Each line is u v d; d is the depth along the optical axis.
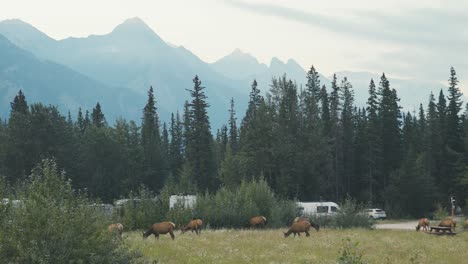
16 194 13.49
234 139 123.62
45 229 12.30
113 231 13.57
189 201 42.38
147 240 26.45
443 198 85.19
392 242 27.72
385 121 91.94
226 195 44.50
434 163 90.38
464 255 22.89
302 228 30.72
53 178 13.45
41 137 86.38
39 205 12.57
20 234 12.23
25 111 100.00
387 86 93.50
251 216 42.38
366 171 93.06
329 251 22.41
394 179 78.38
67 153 89.44
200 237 29.25
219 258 19.44
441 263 20.14
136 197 40.66
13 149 84.50
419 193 77.19
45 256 11.81
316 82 102.88
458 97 88.12
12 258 11.92
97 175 92.38
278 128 89.19
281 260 19.20
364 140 93.62
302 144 87.44
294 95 96.75
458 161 82.19
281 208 44.25
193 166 93.62
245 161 87.69
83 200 13.34
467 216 63.56
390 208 76.94
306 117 92.94
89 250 12.55
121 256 12.99
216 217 41.50
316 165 88.81
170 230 28.27
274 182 87.94
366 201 89.50
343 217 42.78
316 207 56.53
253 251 21.83
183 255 19.95
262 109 90.00
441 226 37.19
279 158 86.75
